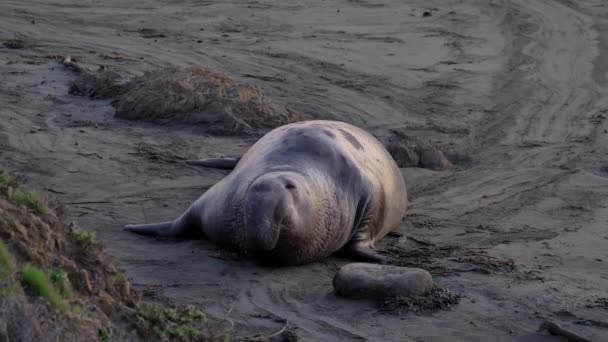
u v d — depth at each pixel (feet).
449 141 207.31
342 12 354.33
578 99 255.09
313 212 120.37
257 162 126.82
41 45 274.36
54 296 67.21
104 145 177.68
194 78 211.61
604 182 176.45
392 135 209.26
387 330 98.17
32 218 73.92
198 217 127.85
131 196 148.97
